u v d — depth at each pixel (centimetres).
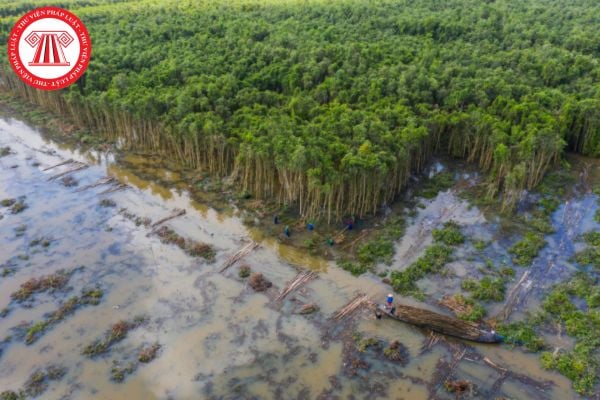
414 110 8025
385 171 6088
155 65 9788
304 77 8712
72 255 5872
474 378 4206
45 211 6769
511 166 6994
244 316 4931
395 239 6109
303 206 6694
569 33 10706
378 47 9912
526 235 6134
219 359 4456
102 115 9081
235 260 5756
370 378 4234
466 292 5203
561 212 6644
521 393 4059
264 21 12019
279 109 7856
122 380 4253
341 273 5534
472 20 11531
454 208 6788
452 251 5875
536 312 4894
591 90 8219
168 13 13000
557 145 6956
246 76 9238
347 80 8675
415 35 11156
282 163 6256
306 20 12156
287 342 4622
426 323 4678
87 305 5091
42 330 4775
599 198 6950
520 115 7606
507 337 4566
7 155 8400
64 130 9356
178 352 4528
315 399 4066
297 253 5888
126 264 5706
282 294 5203
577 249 5862
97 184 7469
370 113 7412
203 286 5350
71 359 4459
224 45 10531
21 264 5722
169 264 5703
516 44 10200
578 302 5019
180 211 6731
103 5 14588
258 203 6862
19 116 10106
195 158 7862
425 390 4119
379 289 5272
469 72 8962
